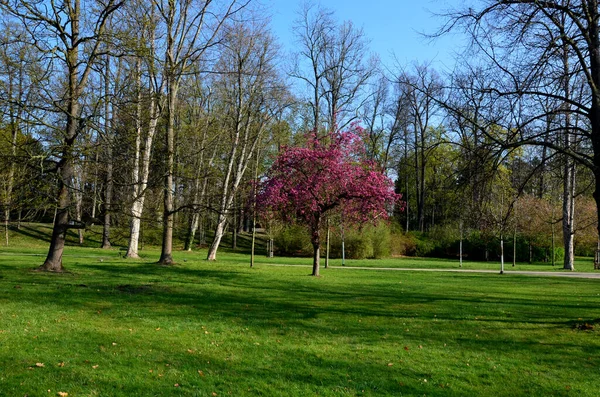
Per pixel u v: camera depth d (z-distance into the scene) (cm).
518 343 911
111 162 1512
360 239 4119
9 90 1380
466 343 904
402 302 1388
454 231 4584
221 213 2069
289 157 2027
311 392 609
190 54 2066
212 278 1814
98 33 1527
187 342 829
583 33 989
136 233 2670
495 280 2184
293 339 889
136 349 769
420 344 888
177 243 4694
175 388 602
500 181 1140
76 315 998
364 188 1998
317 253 2139
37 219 4978
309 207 2039
